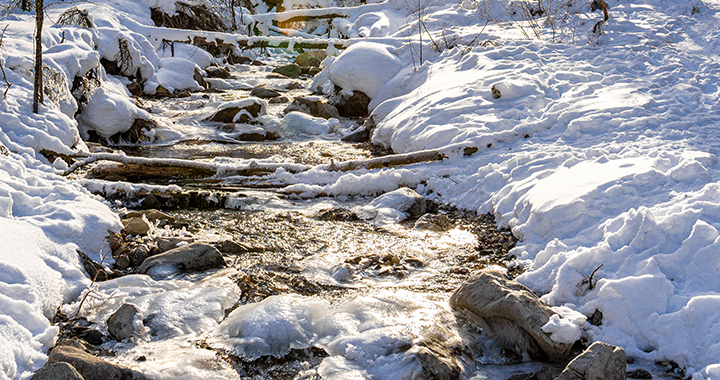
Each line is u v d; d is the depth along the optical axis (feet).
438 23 52.80
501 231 20.22
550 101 29.89
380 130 34.71
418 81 40.34
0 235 13.92
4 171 18.97
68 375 10.14
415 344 12.69
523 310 13.03
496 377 12.23
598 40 39.78
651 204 17.11
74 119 30.48
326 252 18.76
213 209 23.13
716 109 25.94
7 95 25.53
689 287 13.75
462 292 14.65
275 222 21.62
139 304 14.15
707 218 15.25
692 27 41.81
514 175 22.67
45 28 35.68
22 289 12.80
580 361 11.14
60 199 18.53
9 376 10.77
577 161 21.85
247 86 59.41
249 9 94.43
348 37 64.95
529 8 52.90
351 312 14.38
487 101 30.81
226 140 37.60
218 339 13.19
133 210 22.49
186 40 56.90
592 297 14.23
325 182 26.27
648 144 22.45
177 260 16.76
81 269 15.83
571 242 16.70
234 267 17.25
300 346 12.98
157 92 50.39
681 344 12.32
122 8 61.00
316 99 43.91
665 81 30.66
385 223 21.59
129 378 11.05
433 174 25.35
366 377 11.79
